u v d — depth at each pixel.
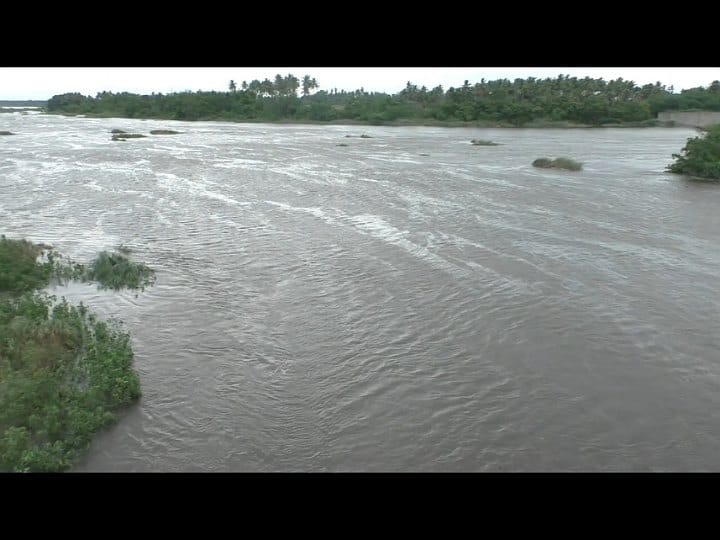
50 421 10.61
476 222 25.62
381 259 20.47
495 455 10.37
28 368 12.32
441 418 11.38
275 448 10.46
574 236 23.53
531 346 14.24
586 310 16.27
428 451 10.45
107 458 10.12
